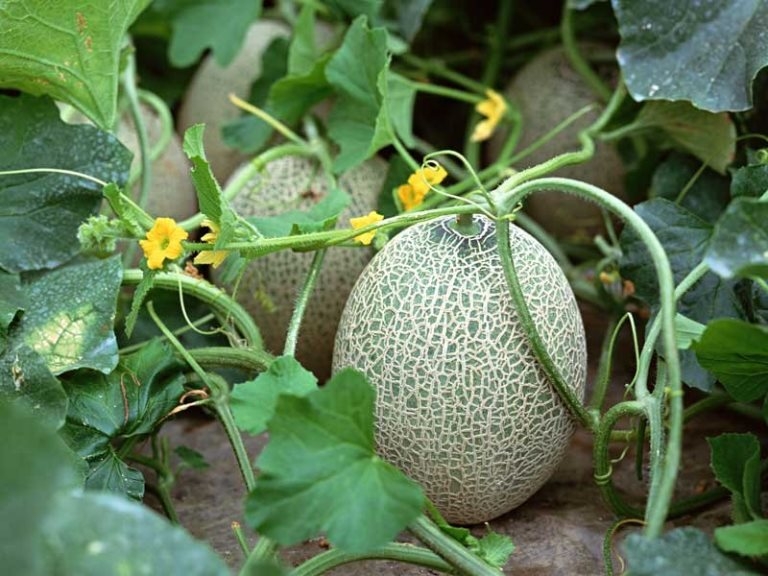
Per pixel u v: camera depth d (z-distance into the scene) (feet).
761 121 3.05
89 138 2.76
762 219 2.10
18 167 2.73
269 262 2.98
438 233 2.48
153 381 2.56
